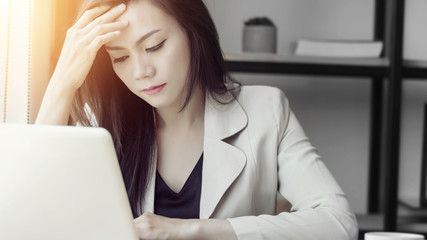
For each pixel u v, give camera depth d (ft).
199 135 5.06
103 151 2.85
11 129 2.87
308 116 10.58
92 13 4.66
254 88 5.32
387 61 9.62
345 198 4.66
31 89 5.81
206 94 5.06
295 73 9.59
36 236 2.92
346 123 10.61
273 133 5.01
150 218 3.96
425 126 10.25
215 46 4.86
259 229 4.13
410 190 10.59
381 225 9.55
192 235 3.98
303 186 4.74
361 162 10.61
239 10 10.36
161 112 4.96
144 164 4.92
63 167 2.85
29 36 5.45
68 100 4.78
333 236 4.31
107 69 4.96
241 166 4.82
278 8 10.41
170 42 4.46
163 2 4.38
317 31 10.46
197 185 4.91
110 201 2.89
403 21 9.55
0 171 2.88
